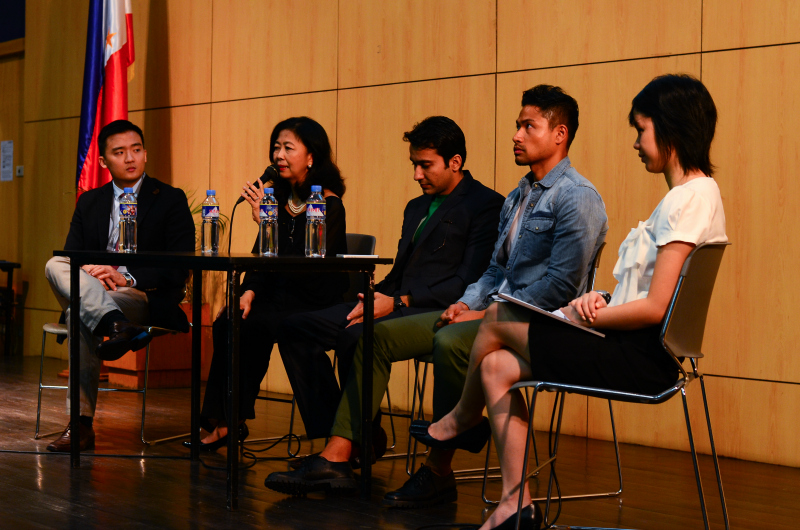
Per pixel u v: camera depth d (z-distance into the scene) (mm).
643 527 2531
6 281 7375
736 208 3668
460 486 2990
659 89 2234
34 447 3518
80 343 3428
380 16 4902
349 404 2799
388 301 3014
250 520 2506
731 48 3684
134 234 3547
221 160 5770
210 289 5648
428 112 4691
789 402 3533
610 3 4016
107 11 5727
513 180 4352
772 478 3283
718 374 3711
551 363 2133
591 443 3922
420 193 4723
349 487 2732
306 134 3381
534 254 2646
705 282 2141
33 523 2447
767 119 3590
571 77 4141
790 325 3533
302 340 3000
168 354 5422
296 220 3400
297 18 5320
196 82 5918
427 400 4594
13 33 7355
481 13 4473
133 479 3000
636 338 2146
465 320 2756
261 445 3676
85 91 5750
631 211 3957
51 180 6887
